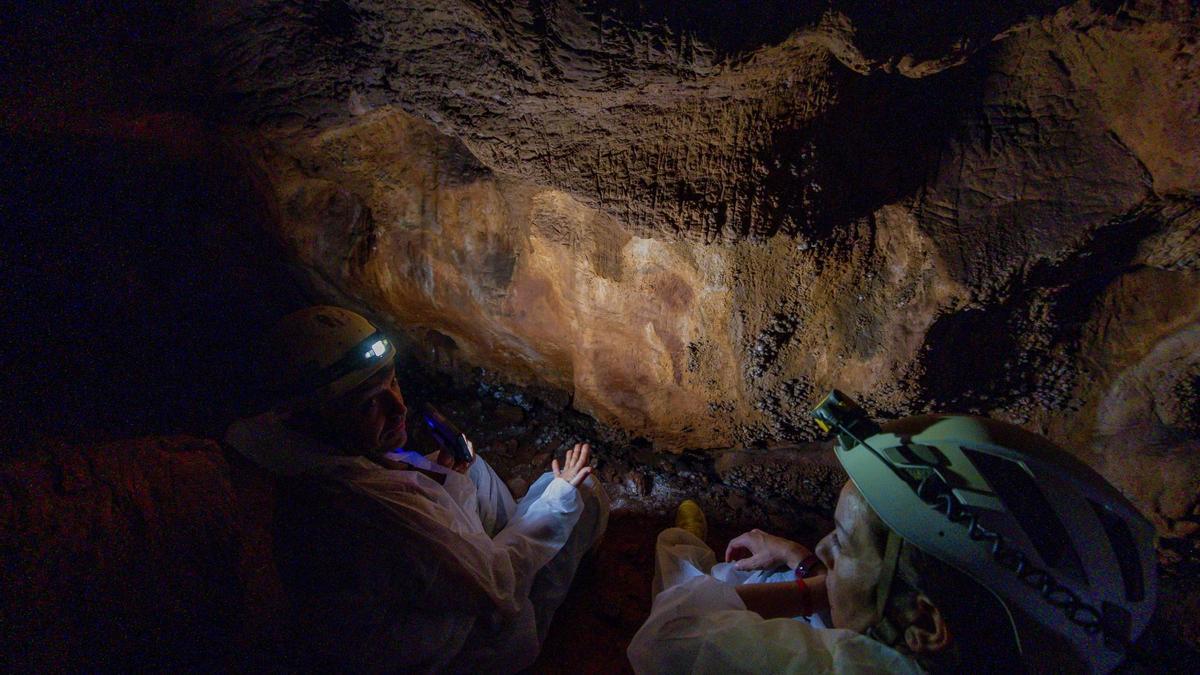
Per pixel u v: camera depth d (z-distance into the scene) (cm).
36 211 267
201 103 227
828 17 124
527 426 298
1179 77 135
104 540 217
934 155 174
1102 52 148
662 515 253
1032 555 96
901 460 106
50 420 259
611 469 275
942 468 103
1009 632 99
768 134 156
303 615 160
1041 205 168
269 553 232
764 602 148
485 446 288
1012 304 189
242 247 280
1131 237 175
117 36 222
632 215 172
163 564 219
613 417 276
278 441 156
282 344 154
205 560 224
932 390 205
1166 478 204
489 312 276
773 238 184
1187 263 177
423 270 276
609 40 129
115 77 232
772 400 224
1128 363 201
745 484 267
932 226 176
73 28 227
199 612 209
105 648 192
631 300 233
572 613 212
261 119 222
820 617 154
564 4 125
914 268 185
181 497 242
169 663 194
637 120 159
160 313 287
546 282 259
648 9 124
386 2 152
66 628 192
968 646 101
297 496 158
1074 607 96
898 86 168
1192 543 209
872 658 108
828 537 121
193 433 275
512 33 132
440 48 158
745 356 216
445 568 161
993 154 170
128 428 268
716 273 205
